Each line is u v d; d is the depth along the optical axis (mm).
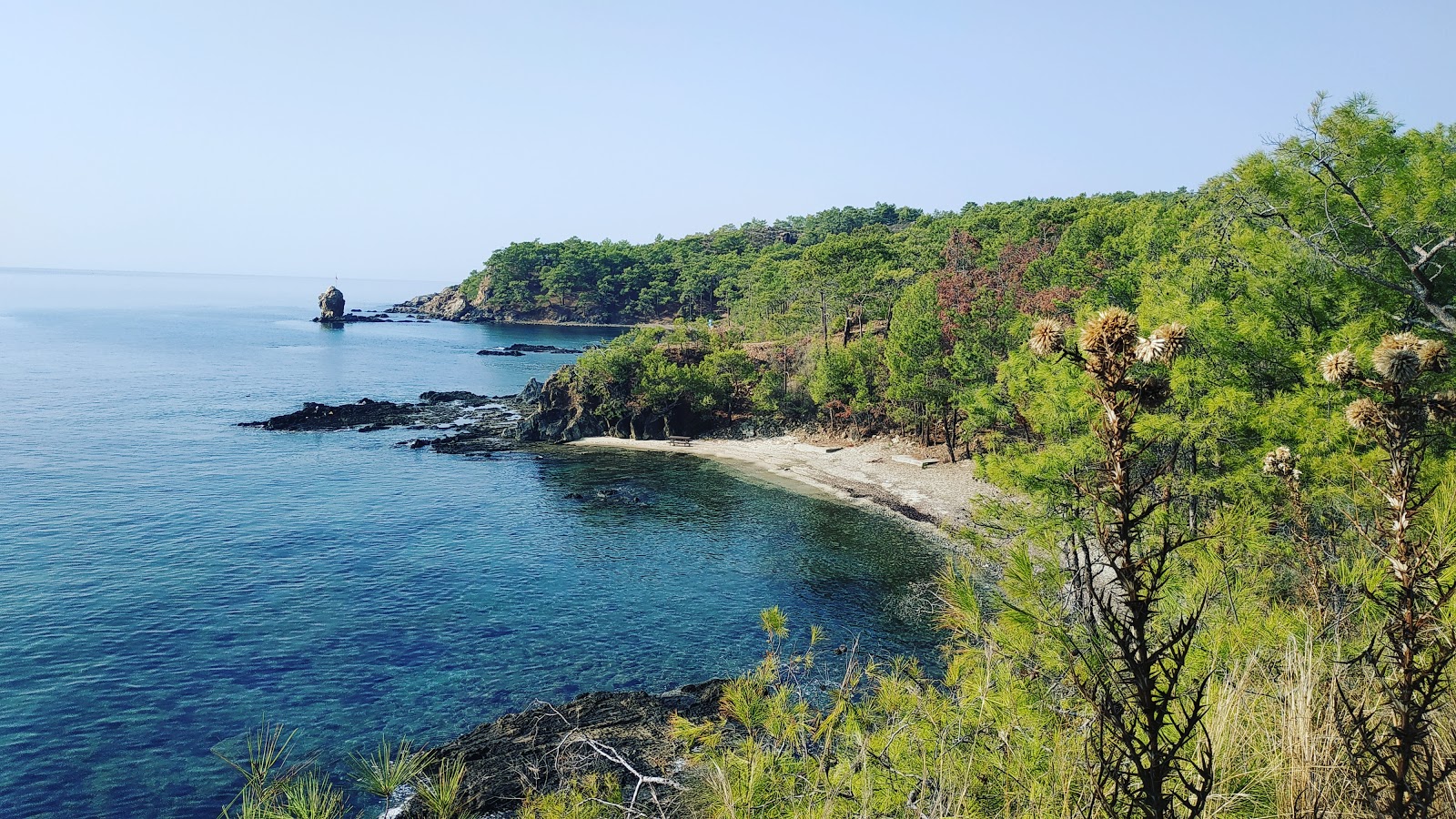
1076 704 5270
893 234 152750
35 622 28422
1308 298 20656
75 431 61094
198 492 46375
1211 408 18797
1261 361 20500
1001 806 5273
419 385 96312
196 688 24469
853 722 6520
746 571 36312
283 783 5766
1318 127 19016
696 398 71125
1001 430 45875
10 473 47969
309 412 70812
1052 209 89688
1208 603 5770
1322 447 16453
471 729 22422
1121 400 3471
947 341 59156
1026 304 56812
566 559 37656
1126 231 55000
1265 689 5129
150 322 182125
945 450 59250
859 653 26922
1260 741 4848
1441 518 4152
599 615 31031
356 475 52656
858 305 89188
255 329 171375
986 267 80500
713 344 81875
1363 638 5246
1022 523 14656
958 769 5555
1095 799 3924
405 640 28375
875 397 64938
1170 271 27438
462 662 26766
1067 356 3596
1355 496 6602
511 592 33281
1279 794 4340
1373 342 17391
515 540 40344
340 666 26234
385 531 41000
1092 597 4262
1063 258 63594
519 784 17547
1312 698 4781
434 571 35312
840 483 53250
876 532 42438
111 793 19422
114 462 52188
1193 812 3473
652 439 70188
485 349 140750
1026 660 5609
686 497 49812
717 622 30438
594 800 7270
